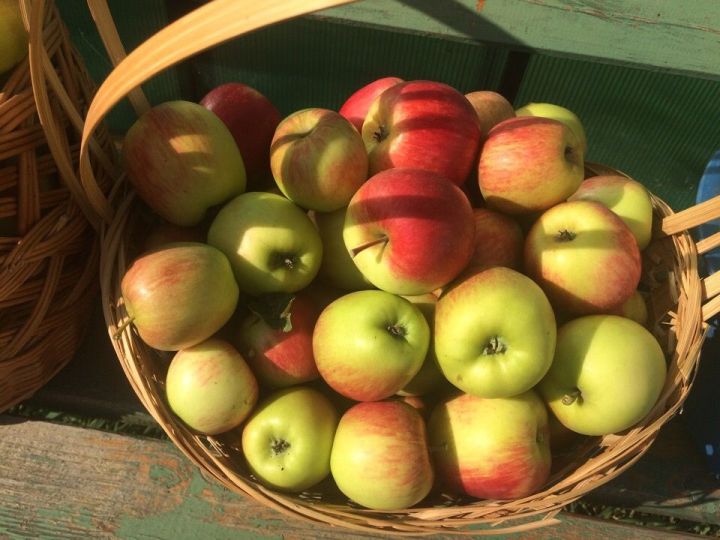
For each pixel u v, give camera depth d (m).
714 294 0.47
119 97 0.34
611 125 0.72
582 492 0.43
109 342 0.54
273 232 0.44
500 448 0.42
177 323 0.42
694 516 0.51
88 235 0.47
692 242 0.49
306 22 0.64
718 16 0.53
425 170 0.44
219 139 0.46
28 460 0.48
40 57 0.36
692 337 0.46
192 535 0.46
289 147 0.45
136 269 0.42
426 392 0.48
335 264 0.48
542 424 0.44
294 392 0.45
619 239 0.45
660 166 0.75
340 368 0.43
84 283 0.47
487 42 0.56
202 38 0.31
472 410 0.43
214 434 0.45
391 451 0.42
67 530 0.45
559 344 0.45
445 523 0.43
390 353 0.42
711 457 0.51
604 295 0.45
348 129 0.45
